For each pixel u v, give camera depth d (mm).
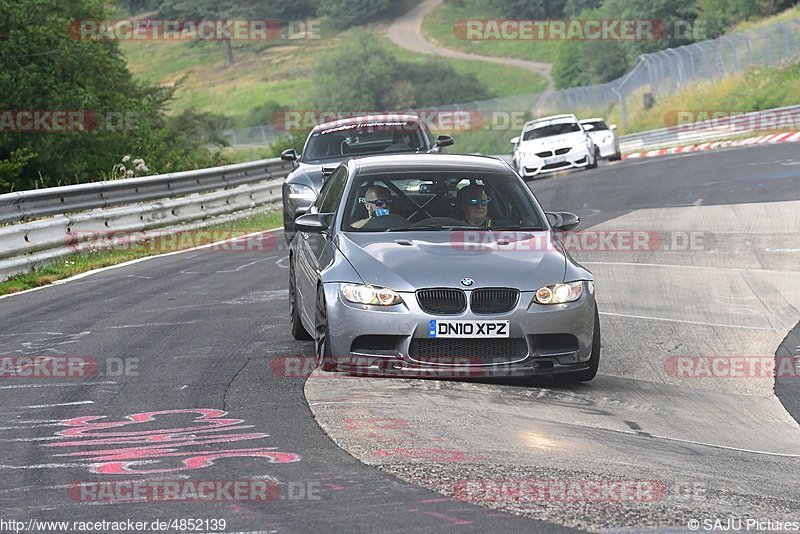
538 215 25625
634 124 169250
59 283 40438
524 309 22344
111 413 20594
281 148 133625
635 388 24172
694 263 41062
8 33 79875
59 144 82625
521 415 20594
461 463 16844
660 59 176875
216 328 29953
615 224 52906
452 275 22500
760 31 156875
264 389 22250
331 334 22719
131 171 75625
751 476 17406
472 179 26156
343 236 24500
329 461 16844
